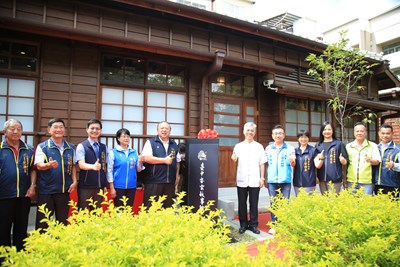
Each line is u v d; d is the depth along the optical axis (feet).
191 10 19.33
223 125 23.56
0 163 9.70
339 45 21.26
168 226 5.12
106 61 19.24
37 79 16.90
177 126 21.22
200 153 13.48
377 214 6.60
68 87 17.65
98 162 10.97
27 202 10.48
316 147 14.23
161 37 20.48
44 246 4.29
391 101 37.24
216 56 20.01
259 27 22.33
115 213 5.98
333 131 14.14
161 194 12.60
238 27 21.83
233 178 23.43
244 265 4.18
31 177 10.77
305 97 26.55
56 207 10.84
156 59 20.59
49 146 10.78
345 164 13.25
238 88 24.73
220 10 39.32
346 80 30.12
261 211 17.84
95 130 11.84
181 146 15.24
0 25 14.46
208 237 4.87
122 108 19.27
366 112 33.17
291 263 5.22
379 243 5.60
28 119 16.65
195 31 21.95
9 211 9.84
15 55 16.61
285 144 14.15
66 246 4.36
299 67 27.96
